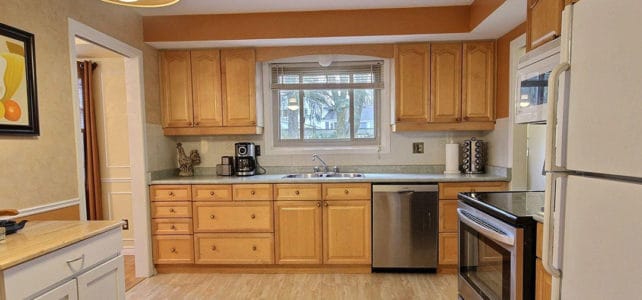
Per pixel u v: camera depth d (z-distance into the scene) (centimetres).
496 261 170
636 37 77
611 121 85
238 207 308
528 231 151
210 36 307
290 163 368
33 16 193
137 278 306
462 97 320
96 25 248
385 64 361
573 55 100
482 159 338
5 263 117
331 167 366
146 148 310
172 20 308
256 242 309
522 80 185
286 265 312
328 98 376
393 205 299
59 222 177
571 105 101
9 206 178
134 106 302
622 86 81
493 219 171
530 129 292
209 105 335
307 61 367
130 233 370
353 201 302
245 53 331
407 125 326
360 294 267
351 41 317
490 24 271
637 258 79
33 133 191
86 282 154
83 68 349
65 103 215
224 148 369
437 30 295
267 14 304
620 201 83
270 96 368
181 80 335
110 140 363
